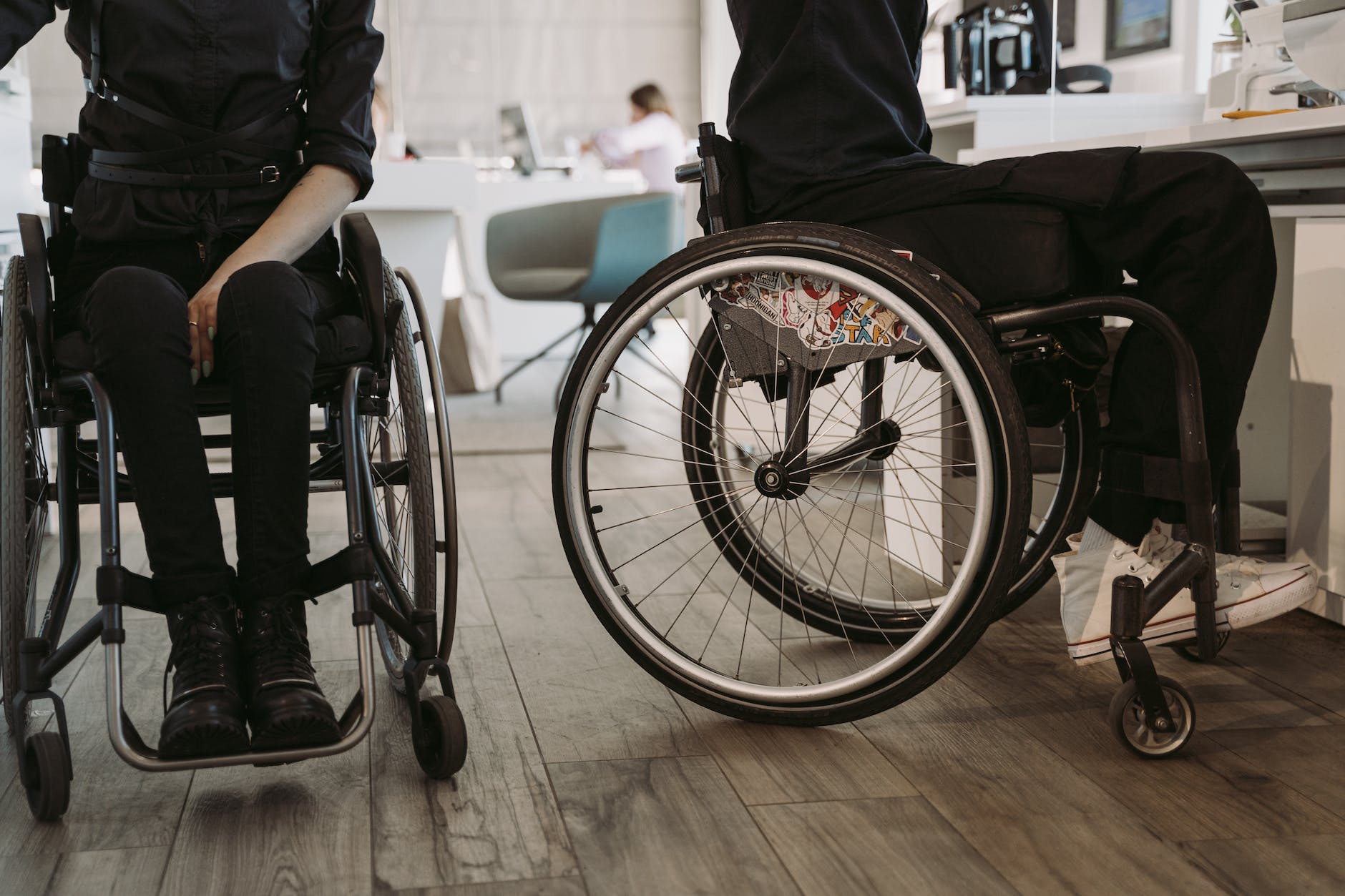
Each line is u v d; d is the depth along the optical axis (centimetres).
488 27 856
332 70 153
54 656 132
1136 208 134
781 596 179
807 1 150
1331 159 166
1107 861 117
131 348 124
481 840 122
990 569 136
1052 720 152
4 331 136
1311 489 189
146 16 143
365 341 141
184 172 146
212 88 146
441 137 862
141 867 117
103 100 146
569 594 215
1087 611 144
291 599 130
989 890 112
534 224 472
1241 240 131
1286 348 237
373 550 145
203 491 127
